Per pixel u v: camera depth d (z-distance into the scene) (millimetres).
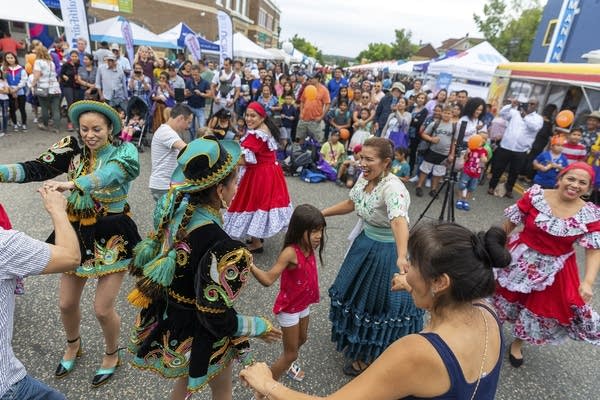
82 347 2564
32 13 7996
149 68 9430
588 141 6355
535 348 3189
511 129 7156
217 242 1456
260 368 1288
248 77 11023
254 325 1644
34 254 1227
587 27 11727
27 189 4934
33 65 7781
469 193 6707
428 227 1164
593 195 6074
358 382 1037
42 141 7113
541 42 15344
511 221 2887
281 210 3846
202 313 1444
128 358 2531
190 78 8297
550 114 8062
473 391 1041
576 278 2695
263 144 3613
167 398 2283
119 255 2145
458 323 1098
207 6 25703
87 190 1906
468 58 11070
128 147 2139
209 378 1649
